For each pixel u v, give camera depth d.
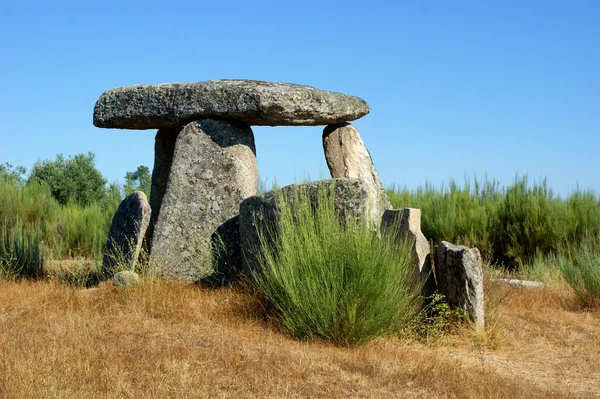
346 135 10.45
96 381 4.96
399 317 7.22
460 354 6.95
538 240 13.63
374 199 9.05
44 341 5.91
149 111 9.82
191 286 8.80
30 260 10.62
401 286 7.23
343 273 6.99
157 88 9.78
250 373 5.43
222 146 9.62
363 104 10.39
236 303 7.74
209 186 9.51
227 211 9.44
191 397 4.80
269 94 9.14
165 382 5.05
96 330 6.45
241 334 6.76
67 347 5.72
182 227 9.38
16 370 5.01
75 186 19.22
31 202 14.45
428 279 7.84
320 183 7.89
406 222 7.84
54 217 14.63
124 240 9.51
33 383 4.79
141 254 9.45
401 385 5.52
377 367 5.91
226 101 9.31
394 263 7.07
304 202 7.64
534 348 7.45
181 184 9.52
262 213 8.38
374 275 6.95
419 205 15.26
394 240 7.79
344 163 10.37
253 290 8.01
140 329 6.63
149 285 8.17
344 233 7.27
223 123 9.67
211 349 6.00
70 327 6.46
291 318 7.05
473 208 14.82
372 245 7.11
